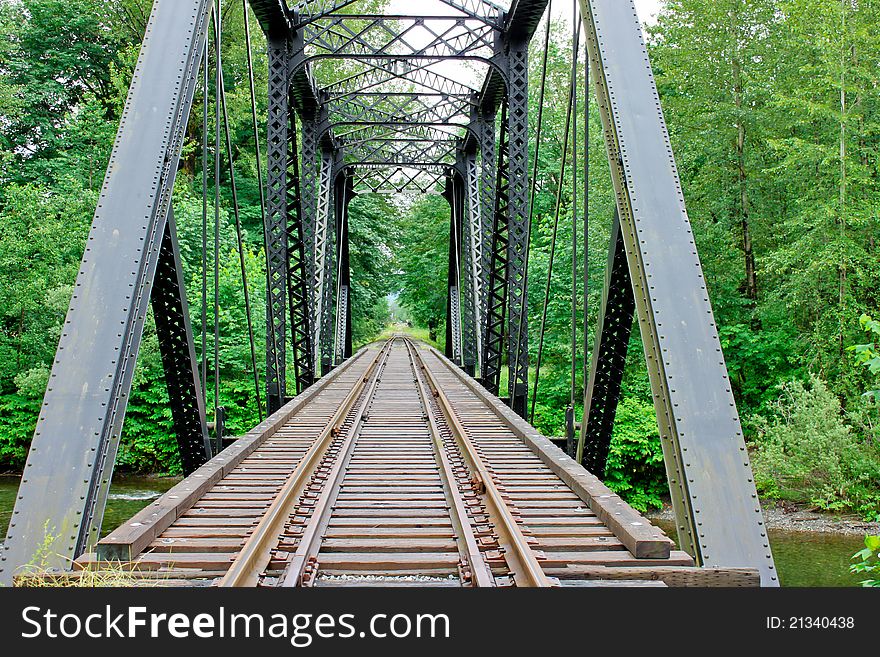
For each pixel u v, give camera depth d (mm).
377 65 18516
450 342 35000
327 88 19250
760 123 20047
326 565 4410
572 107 9180
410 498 6176
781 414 17266
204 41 6469
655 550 4230
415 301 56656
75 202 21344
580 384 21906
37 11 29984
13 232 19484
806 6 16656
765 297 20016
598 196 23562
